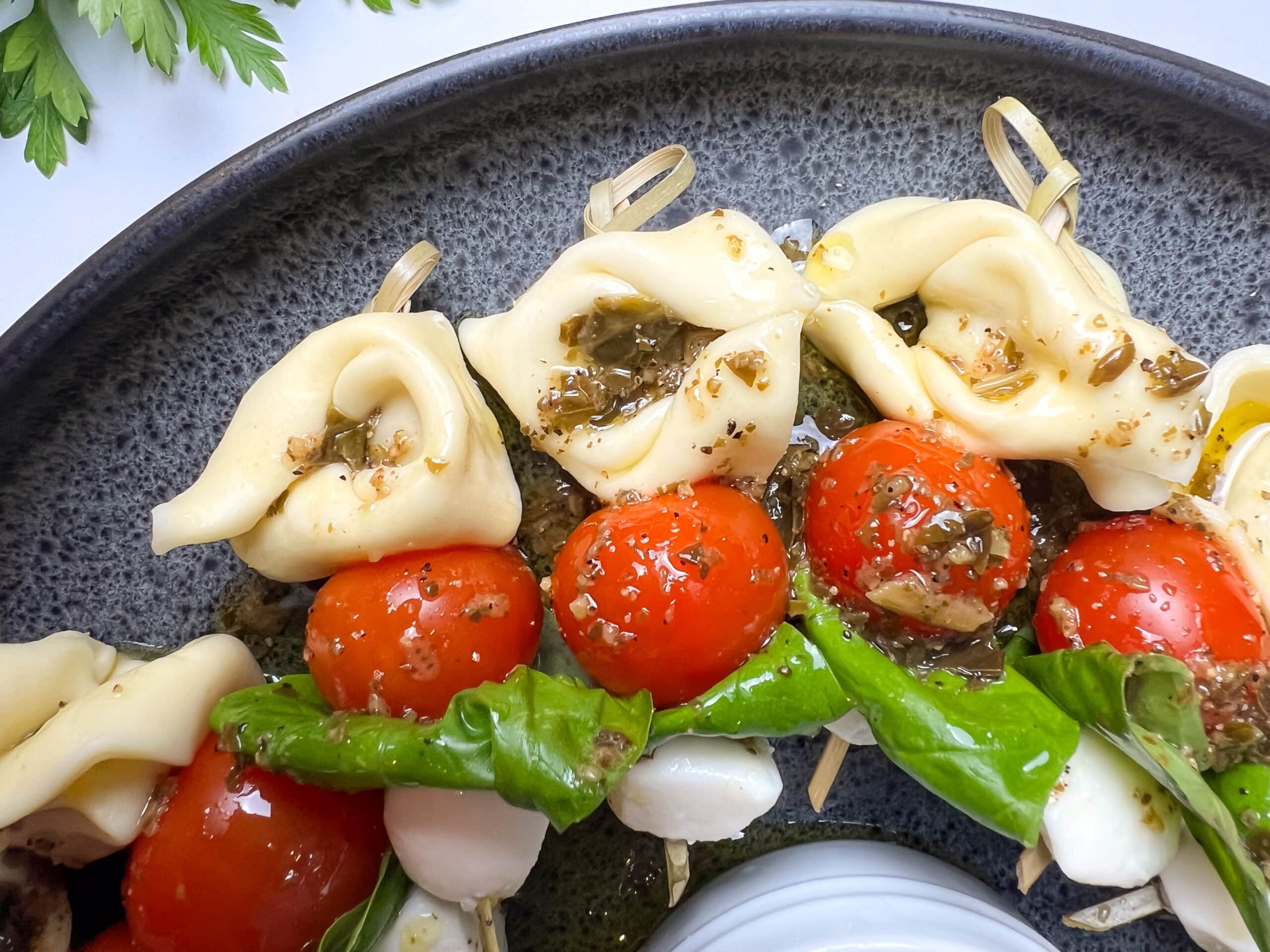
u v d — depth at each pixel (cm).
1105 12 15
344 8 15
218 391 13
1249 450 12
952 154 13
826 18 12
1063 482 12
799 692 10
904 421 11
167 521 11
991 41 12
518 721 10
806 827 13
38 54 15
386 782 10
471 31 16
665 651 10
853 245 12
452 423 11
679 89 12
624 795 11
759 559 10
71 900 12
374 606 11
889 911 12
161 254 12
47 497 13
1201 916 11
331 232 12
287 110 15
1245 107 12
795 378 11
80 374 12
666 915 13
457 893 11
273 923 11
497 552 11
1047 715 11
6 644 12
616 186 12
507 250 13
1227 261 13
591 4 15
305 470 11
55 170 15
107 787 11
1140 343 11
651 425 11
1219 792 11
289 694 11
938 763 10
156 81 15
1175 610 11
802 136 13
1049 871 13
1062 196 12
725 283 11
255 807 11
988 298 11
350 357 11
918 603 10
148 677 11
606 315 11
